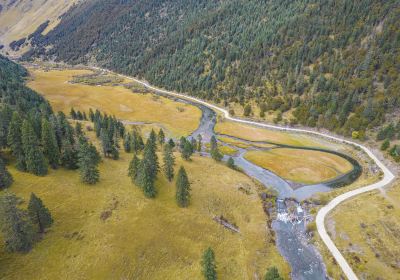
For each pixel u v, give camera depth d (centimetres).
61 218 5697
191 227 6381
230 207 7400
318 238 6575
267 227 6981
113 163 8512
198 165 9312
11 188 6041
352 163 10131
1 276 4431
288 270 5784
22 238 4756
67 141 7425
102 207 6269
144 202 6681
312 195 8256
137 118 15112
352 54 14088
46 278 4606
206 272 5038
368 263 5812
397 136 10475
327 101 13188
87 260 5044
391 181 8556
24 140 6456
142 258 5378
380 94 12006
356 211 7269
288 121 13562
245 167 10044
